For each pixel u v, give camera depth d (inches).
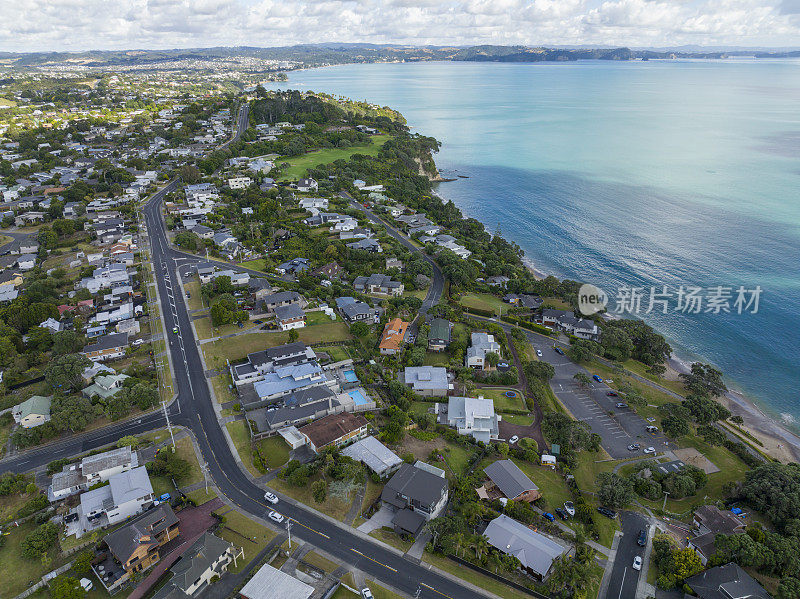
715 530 3449.8
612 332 5905.5
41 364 5118.1
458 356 5393.7
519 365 5497.1
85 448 4008.4
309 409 4338.1
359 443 4072.3
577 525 3548.2
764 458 4498.0
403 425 4328.3
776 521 3553.2
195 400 4591.5
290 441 4010.8
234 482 3715.6
